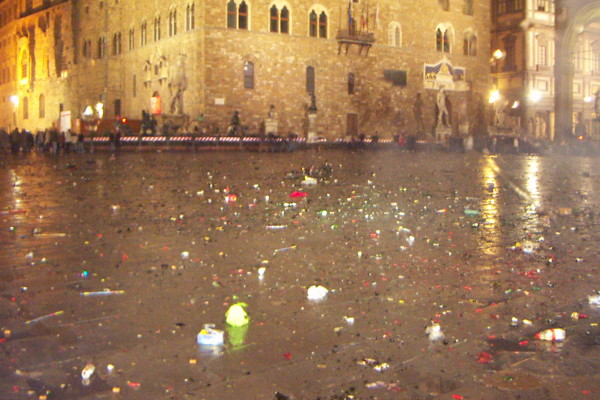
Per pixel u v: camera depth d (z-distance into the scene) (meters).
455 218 16.31
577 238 13.52
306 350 6.78
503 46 75.38
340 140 63.84
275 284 9.41
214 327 7.38
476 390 5.87
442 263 10.96
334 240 12.92
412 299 8.76
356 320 7.80
